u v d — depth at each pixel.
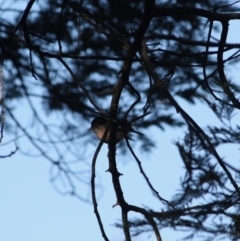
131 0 10.32
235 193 5.33
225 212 5.17
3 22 10.76
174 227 5.22
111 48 11.14
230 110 5.60
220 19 8.33
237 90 5.70
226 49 8.05
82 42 11.09
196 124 5.73
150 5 7.98
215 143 5.52
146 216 5.40
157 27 10.93
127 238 6.14
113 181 7.76
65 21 10.83
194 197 5.38
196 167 5.46
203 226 5.16
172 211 5.25
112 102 8.19
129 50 8.16
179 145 5.57
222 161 5.46
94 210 7.48
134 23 10.56
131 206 7.45
